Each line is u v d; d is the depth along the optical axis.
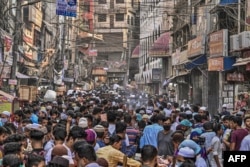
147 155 7.50
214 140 11.20
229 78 25.45
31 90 26.20
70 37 64.19
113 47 99.81
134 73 97.81
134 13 103.50
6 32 26.95
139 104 34.84
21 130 13.31
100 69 88.00
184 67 38.06
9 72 26.23
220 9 26.50
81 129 9.65
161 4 60.94
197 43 31.55
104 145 10.34
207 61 30.30
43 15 44.16
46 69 39.06
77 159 7.77
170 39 52.78
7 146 7.64
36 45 41.22
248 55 22.73
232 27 27.48
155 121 13.14
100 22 100.81
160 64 60.78
